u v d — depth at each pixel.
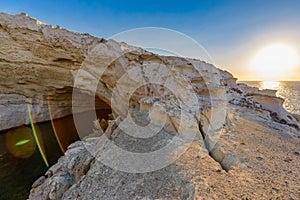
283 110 11.12
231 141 4.62
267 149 4.17
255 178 2.79
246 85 15.70
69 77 11.05
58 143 8.92
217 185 2.56
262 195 2.32
